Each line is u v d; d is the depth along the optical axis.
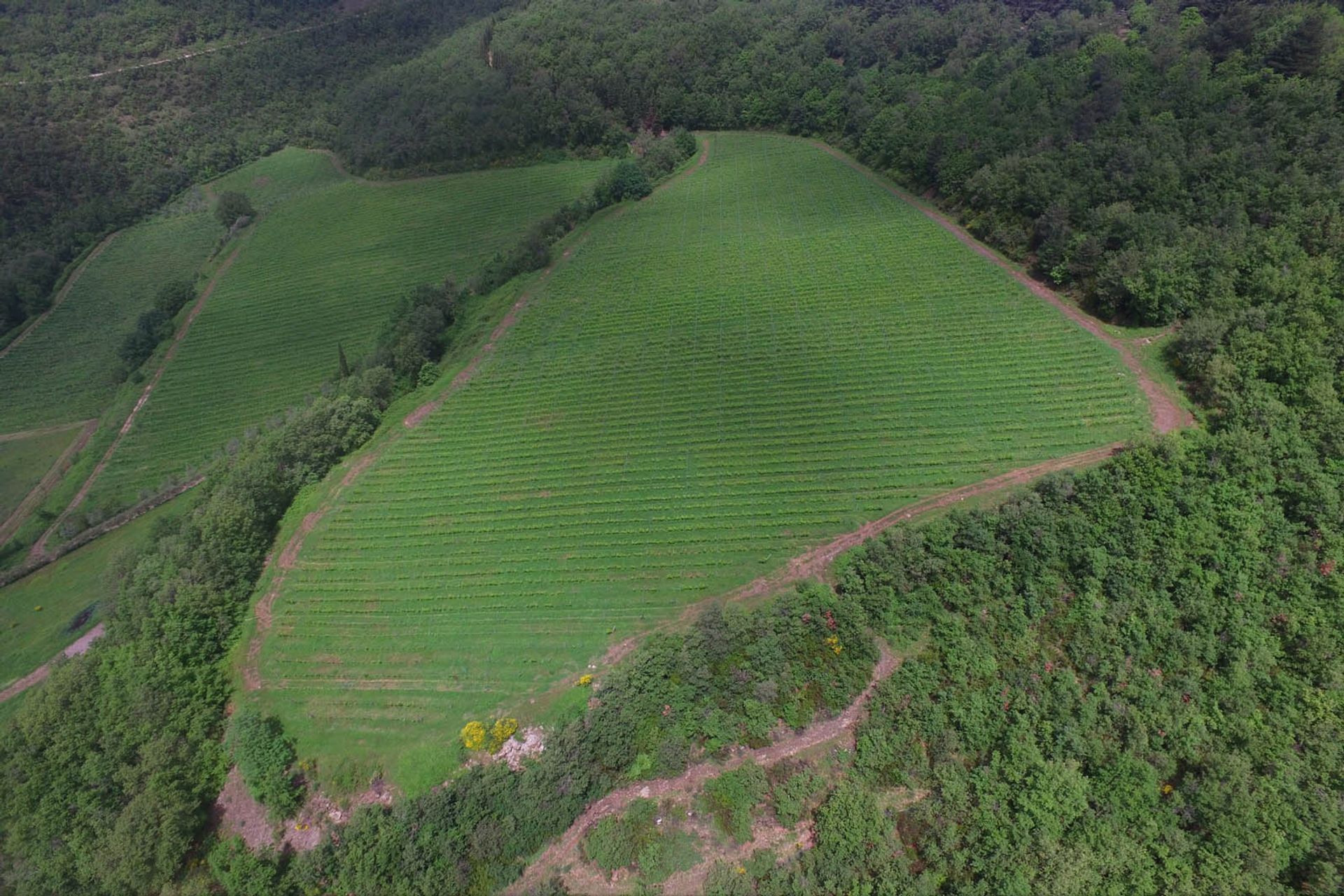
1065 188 107.50
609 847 64.00
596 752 66.88
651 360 108.62
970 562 72.56
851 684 68.69
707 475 90.44
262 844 66.31
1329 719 60.44
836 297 114.31
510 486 93.06
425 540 87.94
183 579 79.88
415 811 64.25
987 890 58.06
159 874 62.56
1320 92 100.19
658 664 69.62
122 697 70.81
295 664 77.44
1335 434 70.44
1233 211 92.50
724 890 61.50
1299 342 77.44
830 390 98.94
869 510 82.75
